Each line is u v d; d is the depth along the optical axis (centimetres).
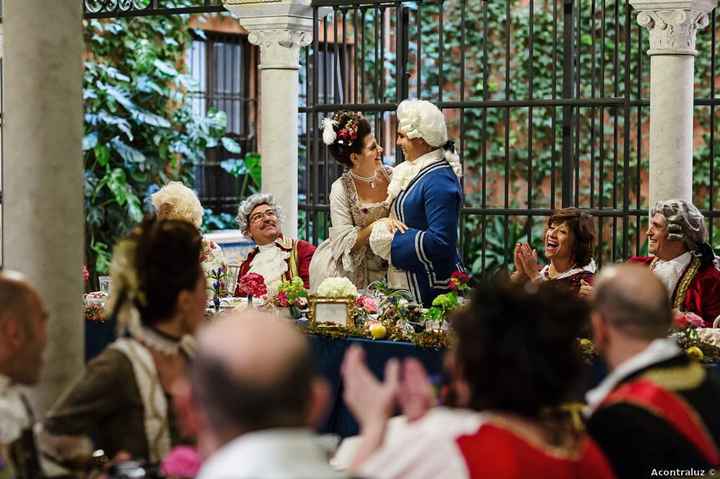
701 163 1496
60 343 481
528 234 1066
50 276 480
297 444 272
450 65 1627
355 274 843
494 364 325
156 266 400
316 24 1063
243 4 1054
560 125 1580
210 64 1574
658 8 912
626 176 991
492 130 1612
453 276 700
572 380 331
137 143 1477
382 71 1097
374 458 316
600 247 1069
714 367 624
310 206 1093
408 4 1639
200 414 285
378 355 693
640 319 386
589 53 1533
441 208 805
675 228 735
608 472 326
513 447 310
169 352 402
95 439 427
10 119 484
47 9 479
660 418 371
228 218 1565
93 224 1437
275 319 293
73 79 487
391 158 1562
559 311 331
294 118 1078
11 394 389
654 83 926
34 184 479
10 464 383
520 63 1599
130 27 1459
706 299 735
